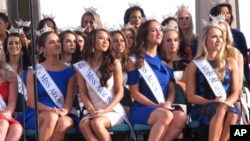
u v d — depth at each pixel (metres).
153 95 7.54
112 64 7.44
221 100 7.31
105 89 7.45
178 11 8.67
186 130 7.30
